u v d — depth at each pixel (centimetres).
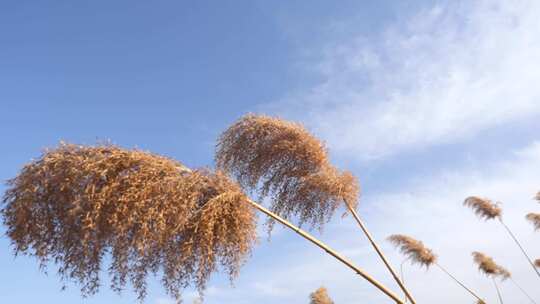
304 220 623
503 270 885
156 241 405
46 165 403
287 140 605
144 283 427
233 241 441
